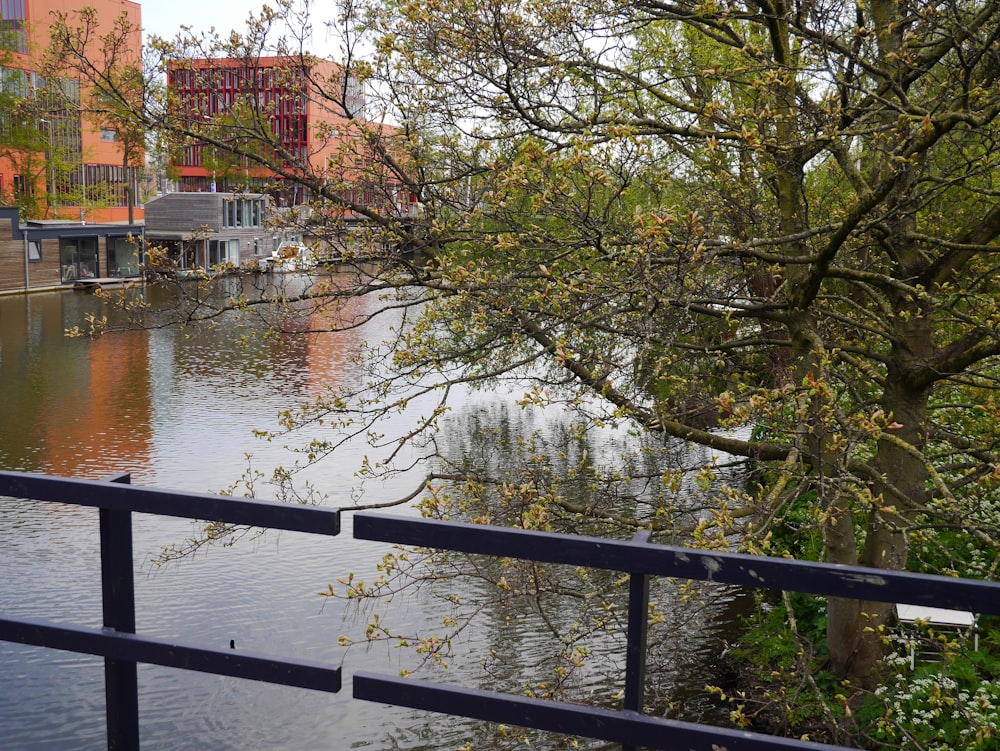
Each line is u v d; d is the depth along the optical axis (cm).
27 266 6112
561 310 733
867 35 687
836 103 782
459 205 879
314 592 1686
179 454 2673
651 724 169
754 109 861
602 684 1090
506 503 779
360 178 862
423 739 1230
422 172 844
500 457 2400
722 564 162
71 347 4553
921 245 1039
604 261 764
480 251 884
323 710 1307
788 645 1224
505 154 908
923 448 957
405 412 3081
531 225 816
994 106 774
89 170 7575
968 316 845
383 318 5584
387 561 799
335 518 180
